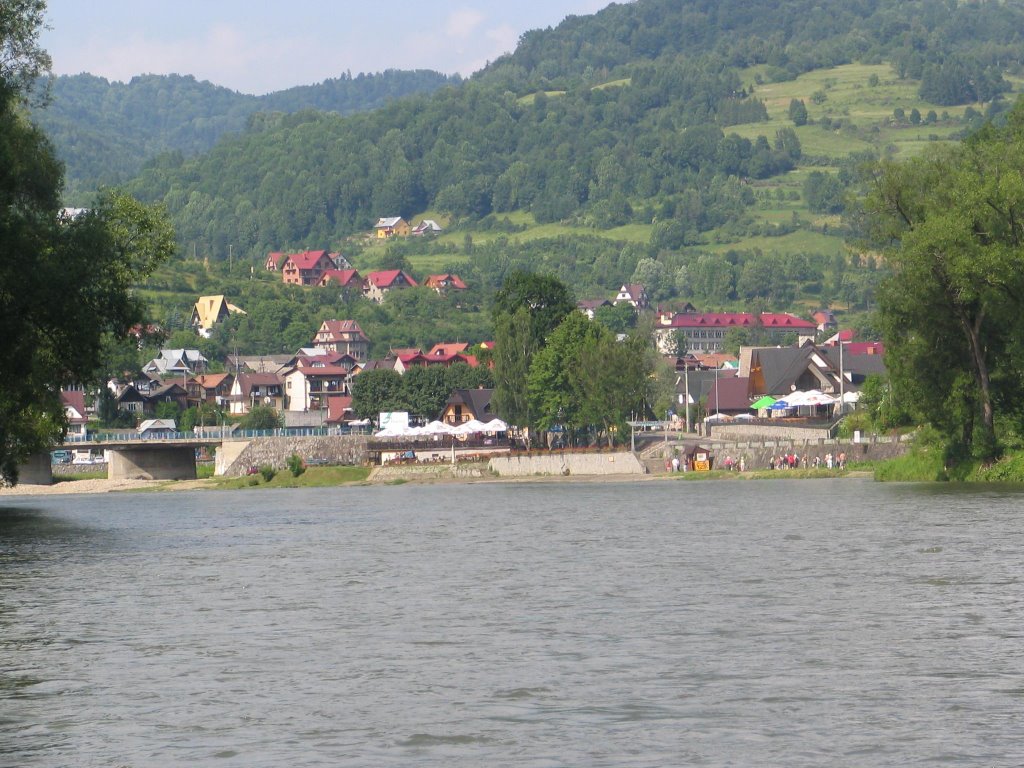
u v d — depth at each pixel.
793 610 112.56
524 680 85.62
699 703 78.00
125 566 169.25
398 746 69.81
